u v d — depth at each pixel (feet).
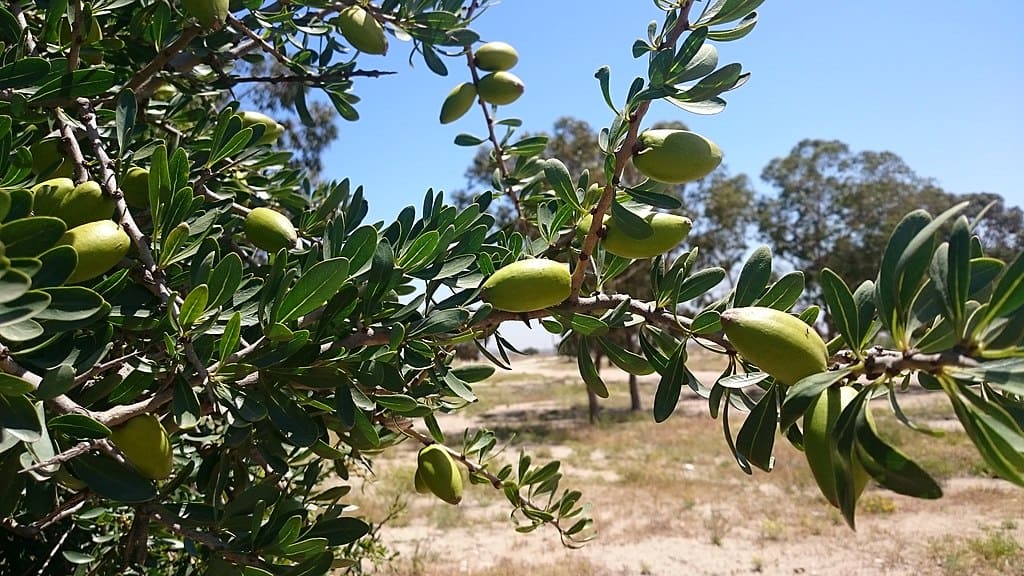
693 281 0.91
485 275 1.01
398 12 1.47
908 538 5.28
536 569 4.66
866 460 0.53
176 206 0.85
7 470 0.78
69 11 1.04
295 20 1.51
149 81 1.26
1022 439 0.50
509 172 1.67
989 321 0.54
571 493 1.45
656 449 9.33
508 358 1.09
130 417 0.75
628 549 5.13
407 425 1.24
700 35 0.72
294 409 0.84
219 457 1.19
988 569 4.53
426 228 1.02
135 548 1.06
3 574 1.52
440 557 4.96
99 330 0.82
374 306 0.87
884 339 0.69
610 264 0.97
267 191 1.72
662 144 0.77
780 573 4.61
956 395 0.54
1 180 0.81
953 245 0.54
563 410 14.84
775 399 0.76
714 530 5.32
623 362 0.95
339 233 0.92
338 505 1.37
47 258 0.66
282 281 0.77
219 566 0.90
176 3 1.24
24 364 0.76
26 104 0.90
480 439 1.43
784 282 0.84
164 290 0.83
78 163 0.90
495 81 1.51
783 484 7.11
